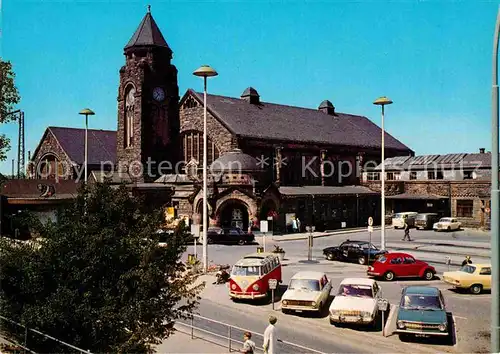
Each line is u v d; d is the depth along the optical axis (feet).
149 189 234.38
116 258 50.57
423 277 112.47
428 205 259.39
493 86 44.60
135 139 259.60
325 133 292.20
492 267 42.73
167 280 54.29
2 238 52.21
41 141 310.45
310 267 129.90
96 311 47.57
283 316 83.82
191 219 218.59
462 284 97.76
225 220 214.48
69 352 47.75
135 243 52.42
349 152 290.15
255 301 94.89
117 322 49.39
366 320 74.38
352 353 64.75
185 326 77.41
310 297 83.41
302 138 268.21
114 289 50.11
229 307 90.68
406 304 71.46
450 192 250.78
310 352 65.05
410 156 312.50
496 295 42.19
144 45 264.72
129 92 268.82
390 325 77.61
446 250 162.09
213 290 103.55
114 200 55.36
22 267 49.19
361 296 78.69
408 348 66.69
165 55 268.62
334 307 76.23
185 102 264.31
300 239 199.21
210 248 167.63
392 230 237.25
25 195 200.34
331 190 262.88
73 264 49.52
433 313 69.31
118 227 53.78
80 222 52.75
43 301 48.80
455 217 248.11
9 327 50.37
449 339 70.38
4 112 104.42
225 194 210.18
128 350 48.26
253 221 208.03
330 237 208.33
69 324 48.19
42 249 50.47
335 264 135.03
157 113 264.72
